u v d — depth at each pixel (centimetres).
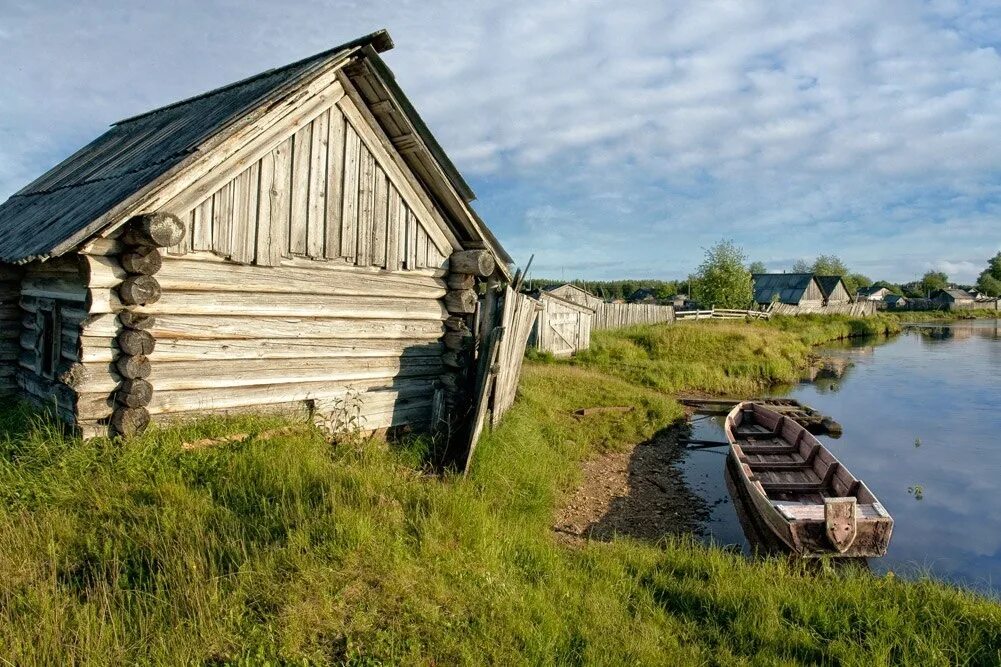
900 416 1733
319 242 731
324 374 761
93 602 390
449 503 570
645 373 2045
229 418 666
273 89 657
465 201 845
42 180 1031
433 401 852
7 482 517
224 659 358
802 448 1109
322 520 495
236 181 654
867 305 6975
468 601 454
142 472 544
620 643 448
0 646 344
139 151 801
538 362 1967
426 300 866
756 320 4122
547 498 820
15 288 813
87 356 575
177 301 628
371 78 728
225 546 455
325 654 377
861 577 612
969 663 452
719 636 479
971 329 5841
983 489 1107
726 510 934
